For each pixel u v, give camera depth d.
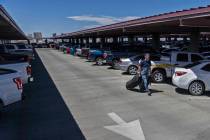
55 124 8.95
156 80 17.33
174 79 13.70
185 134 7.93
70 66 27.92
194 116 9.68
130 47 28.19
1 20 20.62
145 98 12.68
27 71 12.63
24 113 10.30
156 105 11.32
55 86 16.09
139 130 8.28
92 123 9.01
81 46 42.81
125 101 12.09
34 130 8.41
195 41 24.64
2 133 8.20
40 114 10.14
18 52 28.08
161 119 9.37
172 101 12.02
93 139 7.60
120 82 17.44
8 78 9.30
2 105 9.19
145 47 28.52
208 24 17.47
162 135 7.86
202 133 8.00
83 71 23.56
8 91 9.23
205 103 11.62
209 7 14.08
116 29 29.00
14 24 28.69
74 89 15.09
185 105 11.28
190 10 15.81
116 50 25.80
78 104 11.62
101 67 26.83
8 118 9.68
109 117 9.66
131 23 24.16
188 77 13.16
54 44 85.75
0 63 12.34
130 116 9.77
